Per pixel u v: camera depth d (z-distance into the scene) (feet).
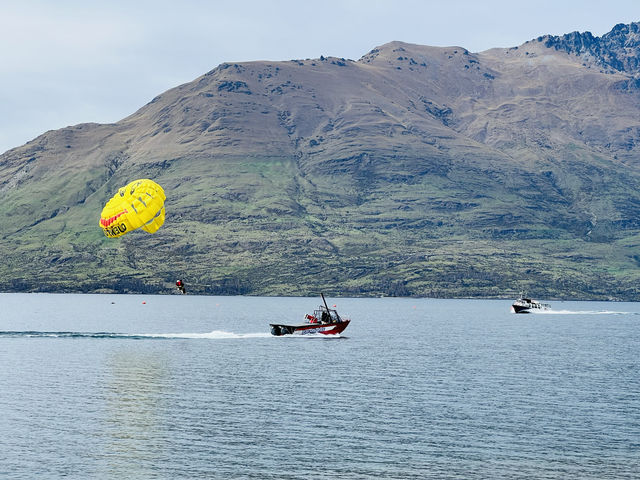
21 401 392.47
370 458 294.25
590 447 313.73
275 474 273.33
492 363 577.02
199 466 280.92
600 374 521.65
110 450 299.38
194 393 422.00
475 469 282.15
